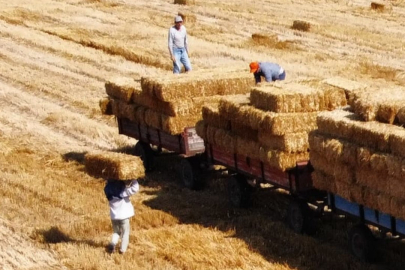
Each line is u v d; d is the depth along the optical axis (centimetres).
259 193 3553
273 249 2992
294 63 5875
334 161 2841
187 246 3030
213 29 7312
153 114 3781
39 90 5600
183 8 8500
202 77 3719
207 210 3438
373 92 2947
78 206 3509
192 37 6938
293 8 8531
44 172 3991
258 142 3194
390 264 2848
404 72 5531
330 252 2944
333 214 3216
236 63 5900
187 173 3716
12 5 8594
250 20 7812
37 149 4378
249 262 2877
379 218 2795
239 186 3425
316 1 8969
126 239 3002
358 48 6475
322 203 3105
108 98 4119
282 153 3070
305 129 3070
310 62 5916
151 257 2947
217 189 3700
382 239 2830
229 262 2866
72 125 4744
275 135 3073
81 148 4378
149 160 3969
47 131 4706
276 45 6575
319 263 2861
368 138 2712
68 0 8994
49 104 5253
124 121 4103
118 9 8494
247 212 3403
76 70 6094
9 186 3759
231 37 6956
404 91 2961
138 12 8325
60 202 3556
